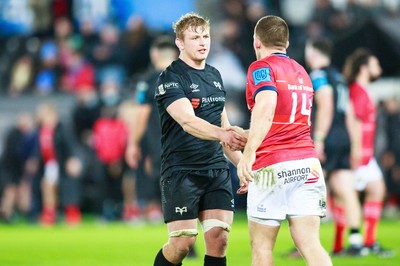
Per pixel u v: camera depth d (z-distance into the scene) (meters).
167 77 20.17
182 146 20.23
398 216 55.97
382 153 55.19
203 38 20.31
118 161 54.91
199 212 20.56
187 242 20.17
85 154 56.03
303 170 18.83
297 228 18.84
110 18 67.56
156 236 43.47
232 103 55.78
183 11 66.50
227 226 20.27
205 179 20.27
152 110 32.94
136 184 50.94
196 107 20.30
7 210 55.94
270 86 18.52
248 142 18.20
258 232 19.06
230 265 29.28
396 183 54.97
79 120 57.06
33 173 54.44
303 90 19.20
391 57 47.69
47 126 53.44
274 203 18.86
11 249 37.09
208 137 19.11
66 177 53.66
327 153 31.19
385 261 30.03
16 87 65.25
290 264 29.30
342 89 31.14
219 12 66.19
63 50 65.62
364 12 62.94
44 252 35.66
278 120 18.92
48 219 53.91
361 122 32.66
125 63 64.19
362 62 32.78
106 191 55.38
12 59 66.31
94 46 65.75
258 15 62.78
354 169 32.62
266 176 18.86
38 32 68.06
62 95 64.06
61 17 68.19
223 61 57.25
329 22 62.38
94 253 35.00
